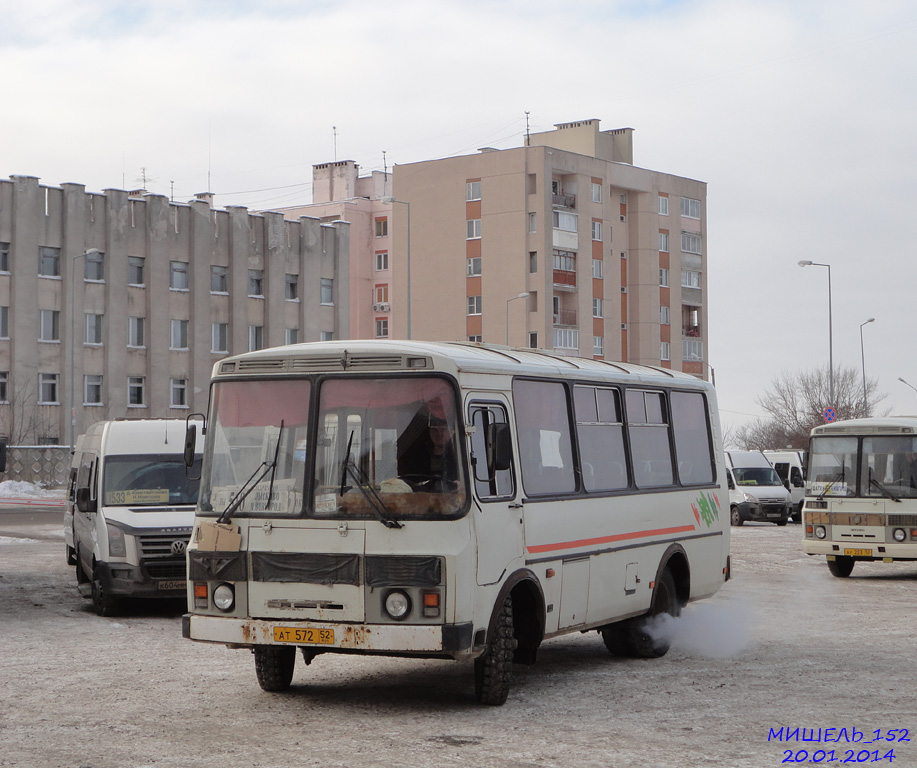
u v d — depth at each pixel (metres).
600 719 9.47
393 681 11.19
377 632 9.24
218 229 68.44
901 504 21.38
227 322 68.50
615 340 84.56
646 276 86.62
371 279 100.19
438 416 9.52
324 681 11.20
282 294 70.94
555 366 11.58
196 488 17.44
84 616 16.47
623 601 12.26
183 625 9.86
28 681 11.27
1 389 59.59
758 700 10.32
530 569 10.45
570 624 11.21
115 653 13.09
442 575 9.22
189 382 66.62
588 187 82.31
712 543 14.60
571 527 11.27
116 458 17.42
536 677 11.57
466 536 9.34
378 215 100.19
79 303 62.50
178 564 16.27
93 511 17.02
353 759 8.07
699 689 10.86
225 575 9.73
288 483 9.67
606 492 12.10
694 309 91.81
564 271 80.38
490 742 8.62
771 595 19.03
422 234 83.50
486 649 9.84
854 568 24.45
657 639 12.95
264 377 9.98
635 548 12.58
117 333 63.75
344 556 9.39
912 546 21.17
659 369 14.40
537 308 78.94
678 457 14.01
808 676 11.57
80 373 62.41
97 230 63.28
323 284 73.25
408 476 9.44
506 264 79.94
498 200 80.38
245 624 9.59
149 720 9.41
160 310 65.38
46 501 48.94
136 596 16.14
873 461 21.80
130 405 64.38
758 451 42.34
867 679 11.38
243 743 8.57
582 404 11.97
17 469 56.59
